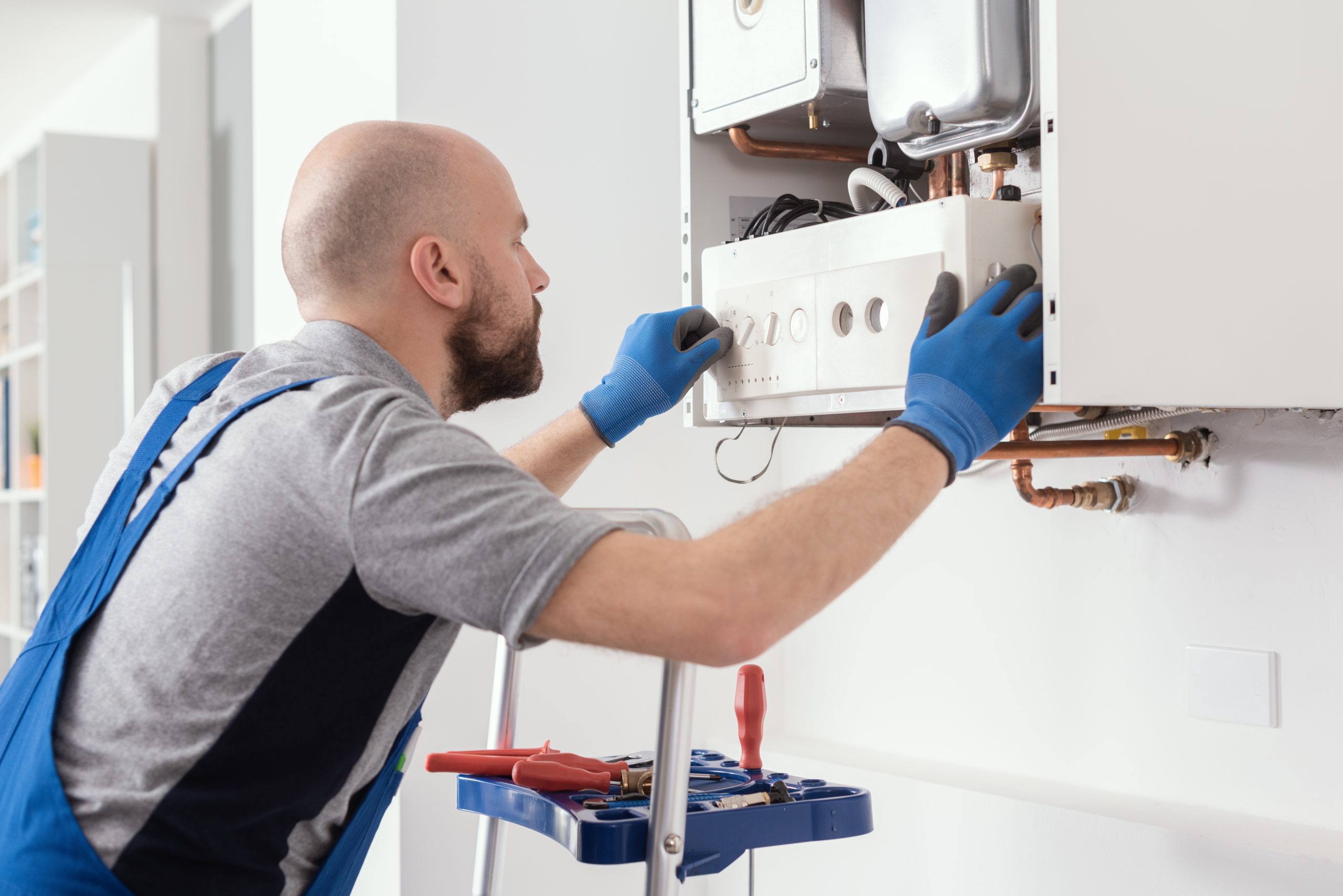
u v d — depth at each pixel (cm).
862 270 97
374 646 77
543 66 166
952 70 95
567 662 165
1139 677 129
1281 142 94
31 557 332
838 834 93
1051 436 129
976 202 91
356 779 83
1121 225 85
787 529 72
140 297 317
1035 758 142
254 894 77
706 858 87
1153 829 115
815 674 177
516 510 69
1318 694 112
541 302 164
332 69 173
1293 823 114
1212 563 121
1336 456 110
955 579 153
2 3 310
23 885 73
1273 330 93
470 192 92
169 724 74
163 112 320
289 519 74
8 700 81
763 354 109
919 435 82
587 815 86
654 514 86
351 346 86
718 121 117
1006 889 130
